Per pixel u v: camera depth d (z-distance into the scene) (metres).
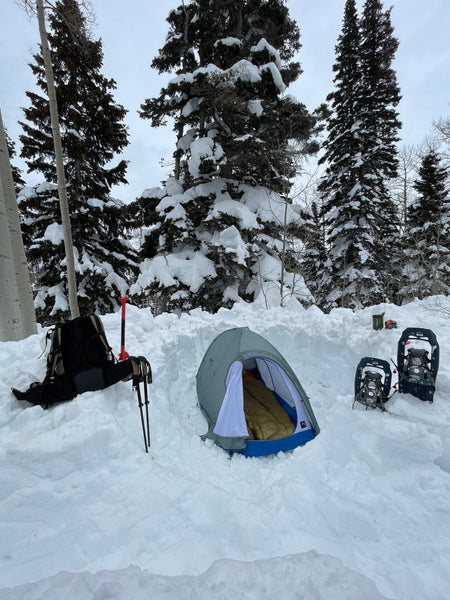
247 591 1.47
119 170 11.23
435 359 2.71
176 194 10.95
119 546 1.89
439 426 2.38
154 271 10.38
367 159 13.79
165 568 1.76
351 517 2.10
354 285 14.33
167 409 3.91
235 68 9.18
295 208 11.30
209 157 9.78
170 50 11.90
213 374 4.46
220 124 10.53
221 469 3.15
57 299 9.73
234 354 4.05
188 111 10.91
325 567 1.61
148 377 2.81
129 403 3.11
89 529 1.95
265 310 7.85
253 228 9.89
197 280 9.87
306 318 6.64
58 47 9.48
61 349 2.91
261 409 4.54
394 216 16.77
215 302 11.28
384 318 5.16
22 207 9.61
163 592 1.46
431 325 4.55
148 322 5.64
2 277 4.36
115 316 5.48
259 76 9.38
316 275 17.09
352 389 4.68
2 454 2.21
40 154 9.80
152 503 2.18
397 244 16.44
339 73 15.20
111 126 10.28
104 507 2.09
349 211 14.09
